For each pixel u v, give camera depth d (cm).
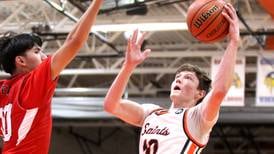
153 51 1445
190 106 409
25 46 349
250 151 1730
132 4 941
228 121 1308
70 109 1362
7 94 338
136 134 1719
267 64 1217
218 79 362
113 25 1141
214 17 406
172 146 378
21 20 1191
